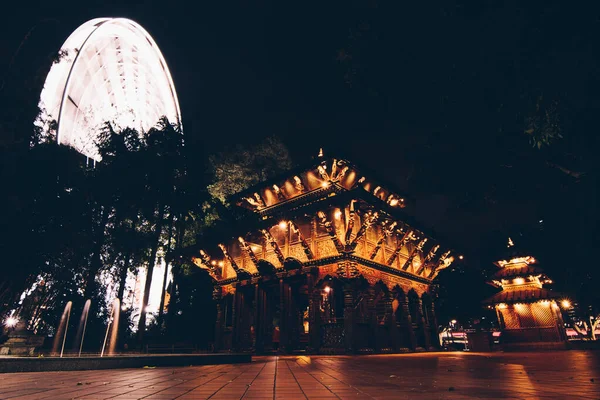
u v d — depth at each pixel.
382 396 4.41
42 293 23.06
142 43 59.12
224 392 5.06
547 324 25.69
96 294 26.11
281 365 11.74
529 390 4.72
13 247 19.00
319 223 24.08
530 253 26.84
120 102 61.41
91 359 10.47
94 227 24.89
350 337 20.14
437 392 4.66
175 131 30.88
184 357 12.62
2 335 20.55
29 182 20.48
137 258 28.61
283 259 24.61
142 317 25.92
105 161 28.09
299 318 31.05
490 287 37.72
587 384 5.36
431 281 30.92
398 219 25.52
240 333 26.55
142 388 5.66
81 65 48.44
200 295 34.16
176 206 28.78
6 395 4.87
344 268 21.36
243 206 30.42
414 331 26.77
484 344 26.62
